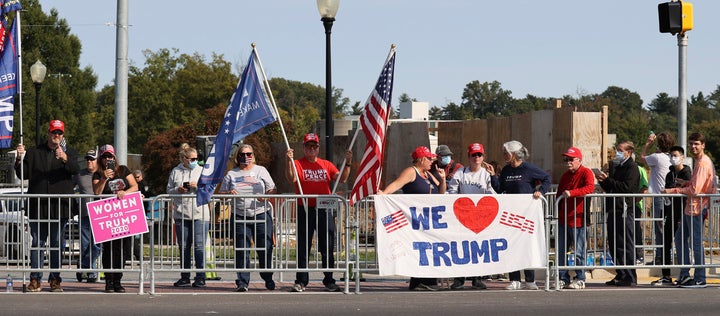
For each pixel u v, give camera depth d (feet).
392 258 40.11
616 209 42.83
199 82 203.51
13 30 46.14
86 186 43.78
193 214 42.16
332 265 41.70
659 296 39.65
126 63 57.41
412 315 34.35
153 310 35.27
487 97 357.41
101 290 41.81
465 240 40.68
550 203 44.73
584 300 38.42
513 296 39.75
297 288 41.60
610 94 353.92
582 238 42.11
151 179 111.55
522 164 42.50
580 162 42.16
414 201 40.42
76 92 199.62
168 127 206.90
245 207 41.42
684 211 42.73
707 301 38.06
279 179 102.47
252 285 45.14
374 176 40.91
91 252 40.29
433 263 40.42
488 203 40.86
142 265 40.32
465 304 37.27
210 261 44.91
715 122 205.57
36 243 40.42
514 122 67.26
